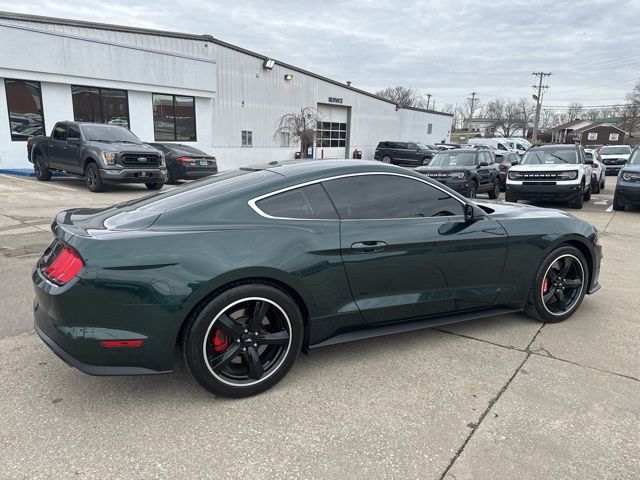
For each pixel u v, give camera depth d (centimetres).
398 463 239
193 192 326
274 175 329
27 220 836
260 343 297
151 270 264
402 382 317
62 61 1706
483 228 373
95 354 262
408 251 338
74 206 1011
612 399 298
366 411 284
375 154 3447
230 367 301
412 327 353
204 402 291
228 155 2531
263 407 287
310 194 322
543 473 232
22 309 434
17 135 1655
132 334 264
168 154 1538
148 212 305
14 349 356
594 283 445
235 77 2494
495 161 1556
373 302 334
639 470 236
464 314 382
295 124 2855
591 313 449
